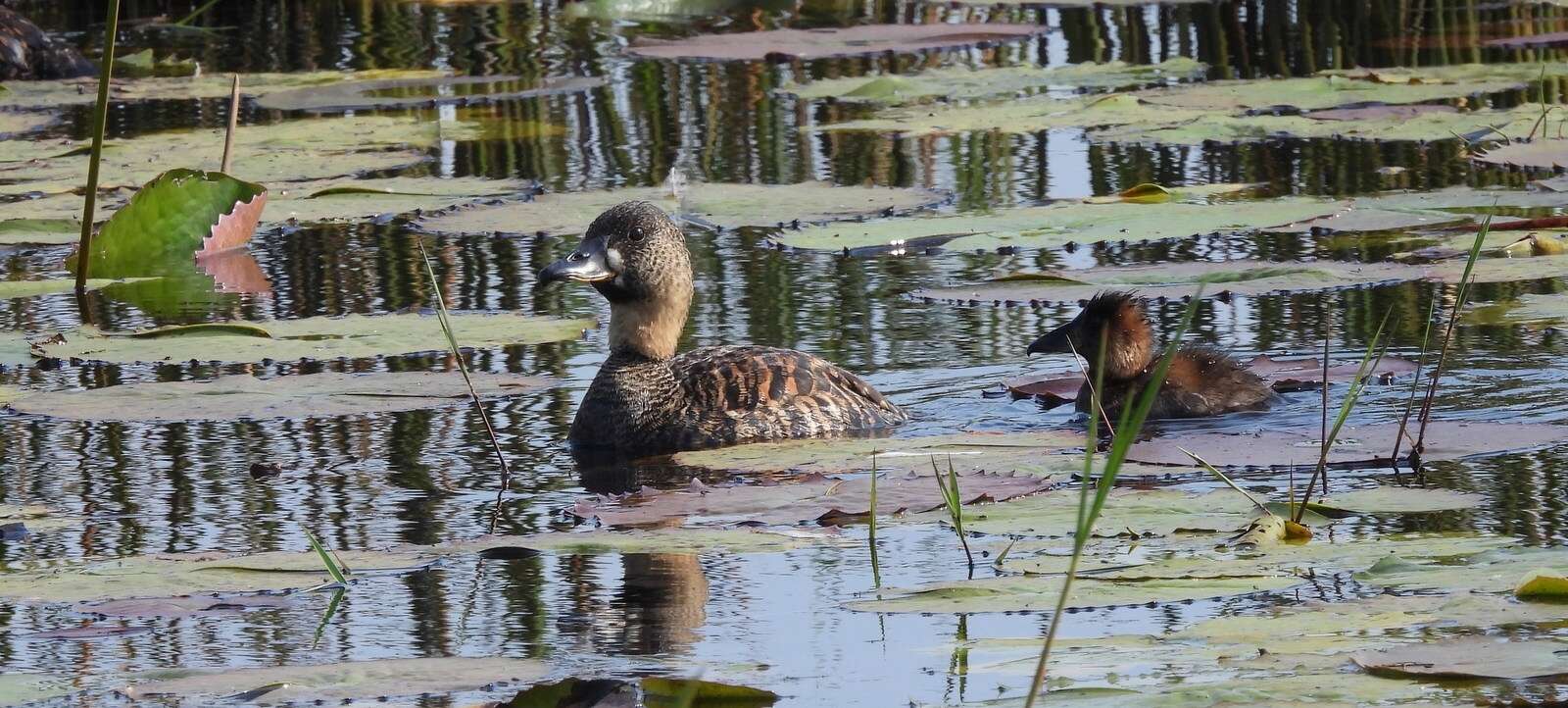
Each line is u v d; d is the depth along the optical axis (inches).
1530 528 370.0
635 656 321.1
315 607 353.1
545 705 300.2
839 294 644.7
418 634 335.0
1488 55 1066.1
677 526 393.1
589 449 488.4
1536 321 564.4
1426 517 382.9
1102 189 786.8
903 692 298.0
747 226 714.8
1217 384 500.7
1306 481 415.5
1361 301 606.9
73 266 700.7
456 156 898.1
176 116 1000.2
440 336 565.3
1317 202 710.5
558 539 378.9
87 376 559.5
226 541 398.0
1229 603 335.6
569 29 1233.4
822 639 327.0
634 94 1032.8
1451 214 688.4
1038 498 405.7
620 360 514.6
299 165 861.8
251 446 484.4
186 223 721.0
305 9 1289.4
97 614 344.5
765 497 411.2
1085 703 279.3
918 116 927.0
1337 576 343.6
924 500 402.6
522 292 656.4
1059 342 527.2
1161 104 935.7
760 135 919.7
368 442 488.4
